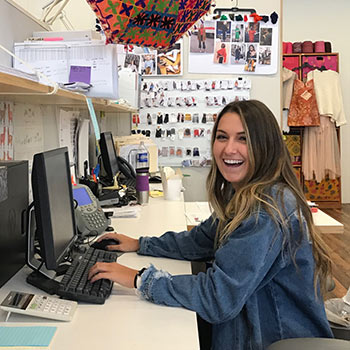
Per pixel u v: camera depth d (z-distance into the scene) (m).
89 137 3.22
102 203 2.33
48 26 2.27
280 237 1.13
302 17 6.64
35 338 0.90
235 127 1.27
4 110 1.56
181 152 3.70
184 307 1.09
